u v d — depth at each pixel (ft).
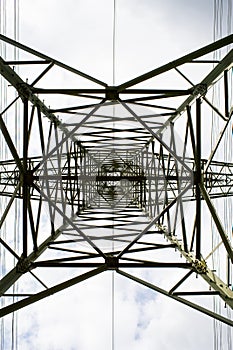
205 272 35.40
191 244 40.27
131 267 35.47
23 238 36.09
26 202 36.88
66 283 32.83
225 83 36.55
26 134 37.60
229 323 32.76
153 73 34.32
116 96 37.68
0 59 34.63
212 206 36.37
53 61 36.91
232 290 35.01
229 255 33.94
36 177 38.09
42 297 31.81
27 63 36.17
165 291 35.91
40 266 35.63
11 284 33.81
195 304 34.76
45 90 38.24
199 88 36.60
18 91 36.50
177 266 36.19
